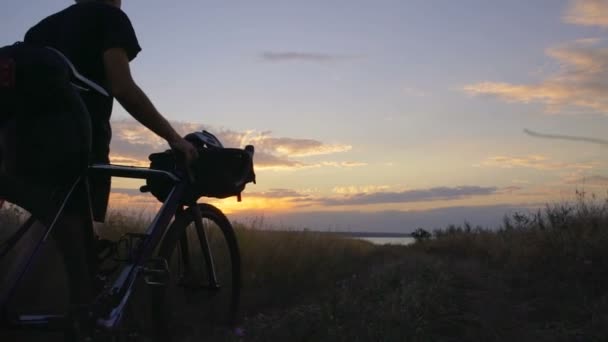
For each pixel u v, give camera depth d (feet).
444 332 15.79
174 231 11.39
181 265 12.43
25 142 8.60
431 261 31.14
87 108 9.73
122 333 9.92
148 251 10.42
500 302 19.67
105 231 21.13
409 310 16.43
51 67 8.16
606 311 16.80
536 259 26.32
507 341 15.01
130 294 9.97
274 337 14.34
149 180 11.23
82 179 9.23
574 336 14.99
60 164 8.74
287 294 23.79
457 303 18.90
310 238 35.83
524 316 17.74
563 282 21.79
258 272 26.32
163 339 11.18
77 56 9.85
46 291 9.53
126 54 9.79
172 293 12.10
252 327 15.24
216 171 11.16
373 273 27.99
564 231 27.22
